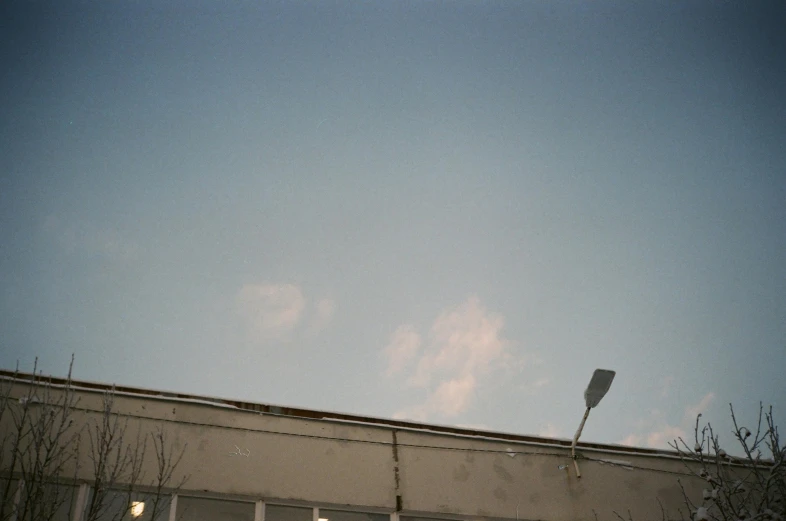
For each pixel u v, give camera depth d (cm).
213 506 1025
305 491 1076
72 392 1038
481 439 1220
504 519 1141
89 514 880
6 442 955
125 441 1027
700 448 1109
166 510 995
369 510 1094
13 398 998
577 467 1230
